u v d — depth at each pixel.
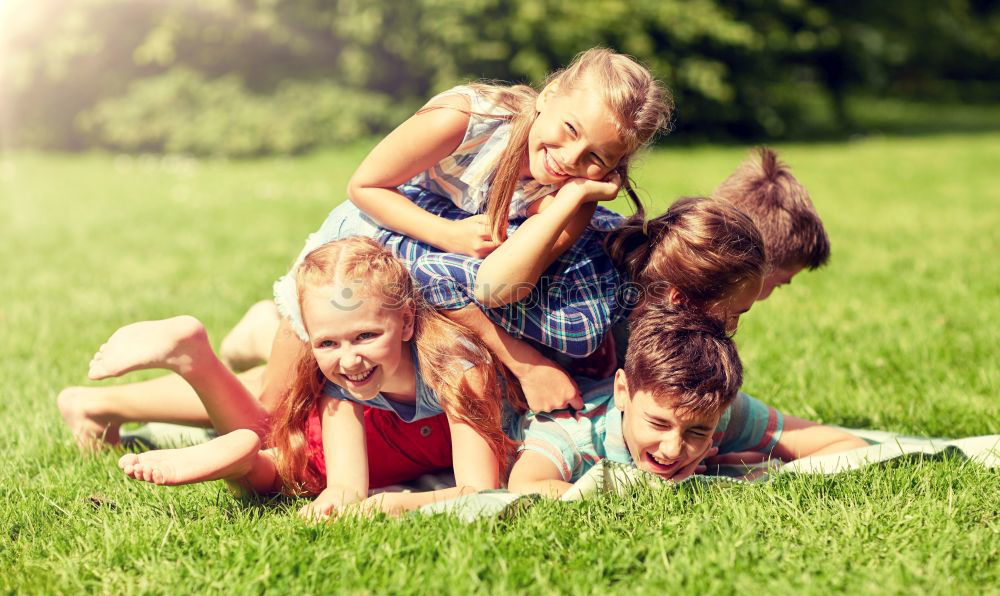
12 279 5.80
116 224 8.09
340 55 14.77
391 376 2.38
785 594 1.82
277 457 2.47
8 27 14.94
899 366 3.63
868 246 6.54
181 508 2.32
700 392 2.24
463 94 2.53
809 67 17.05
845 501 2.23
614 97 2.33
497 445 2.41
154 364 2.37
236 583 1.91
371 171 2.54
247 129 14.06
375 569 1.93
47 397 3.36
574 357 2.55
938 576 1.88
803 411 3.15
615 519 2.16
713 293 2.50
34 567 2.01
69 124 15.23
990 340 3.94
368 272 2.27
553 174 2.41
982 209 8.23
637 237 2.61
